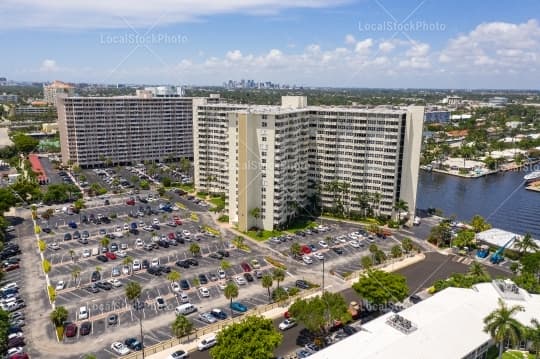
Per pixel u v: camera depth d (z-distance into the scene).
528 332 102.00
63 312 122.12
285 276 162.12
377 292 126.00
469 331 107.94
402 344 100.06
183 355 110.31
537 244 185.50
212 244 196.25
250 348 95.94
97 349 114.75
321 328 120.12
